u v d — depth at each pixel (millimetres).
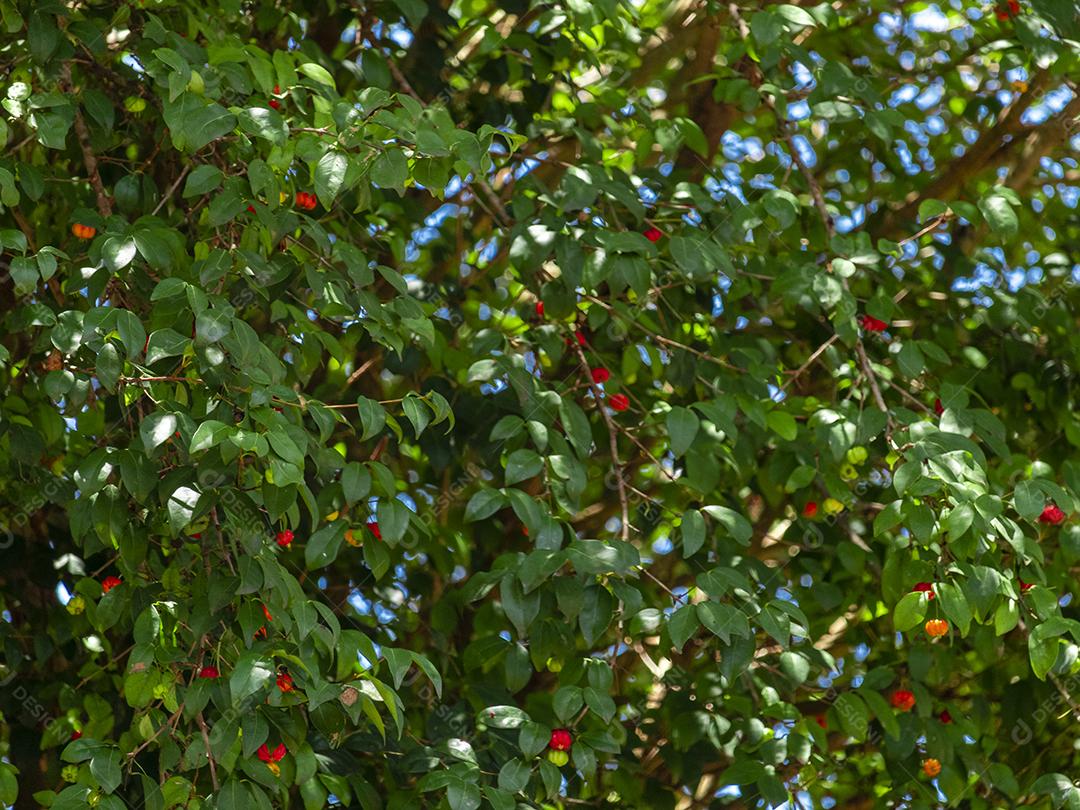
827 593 3795
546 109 4645
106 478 2715
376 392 4391
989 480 3590
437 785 2789
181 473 2656
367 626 3730
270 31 4113
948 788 3592
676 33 5047
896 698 3711
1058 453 4414
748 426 3832
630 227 3768
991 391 4398
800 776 3727
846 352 4062
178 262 3057
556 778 2857
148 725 2840
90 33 3197
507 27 4715
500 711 2920
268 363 2750
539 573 2828
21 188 3352
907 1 5348
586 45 4457
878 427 3117
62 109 2951
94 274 2910
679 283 3699
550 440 3219
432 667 2678
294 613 2588
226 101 3066
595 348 4008
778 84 3779
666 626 2994
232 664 2771
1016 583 3031
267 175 2795
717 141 4871
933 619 3051
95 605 3311
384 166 2803
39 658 3486
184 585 2949
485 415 3859
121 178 3609
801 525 3859
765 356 3947
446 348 3967
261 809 2662
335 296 3029
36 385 3568
